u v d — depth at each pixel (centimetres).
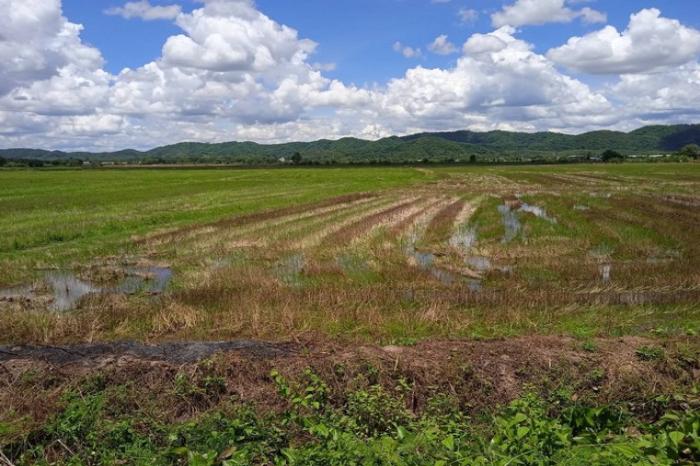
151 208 3064
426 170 9762
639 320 995
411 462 468
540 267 1443
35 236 1977
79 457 558
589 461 443
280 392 668
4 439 571
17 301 1181
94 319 977
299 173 8431
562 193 3944
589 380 706
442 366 729
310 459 475
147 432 598
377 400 646
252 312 997
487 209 2920
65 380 707
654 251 1642
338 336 895
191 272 1440
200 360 743
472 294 1168
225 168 12119
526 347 789
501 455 464
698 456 447
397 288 1241
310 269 1423
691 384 695
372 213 2753
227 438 561
